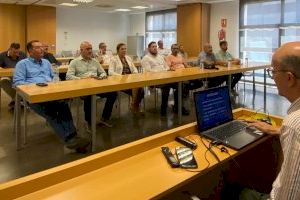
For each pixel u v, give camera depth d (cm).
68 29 1102
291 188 89
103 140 362
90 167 125
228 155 145
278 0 749
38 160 301
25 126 364
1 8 909
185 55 809
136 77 388
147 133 392
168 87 481
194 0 866
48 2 890
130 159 139
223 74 477
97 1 864
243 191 178
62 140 335
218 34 902
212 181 191
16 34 941
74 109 478
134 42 1152
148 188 113
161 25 1097
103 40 1201
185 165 131
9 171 276
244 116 212
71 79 383
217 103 186
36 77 379
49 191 110
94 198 106
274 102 583
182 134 168
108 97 431
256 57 820
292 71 96
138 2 885
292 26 729
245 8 827
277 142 184
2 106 544
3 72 451
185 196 165
